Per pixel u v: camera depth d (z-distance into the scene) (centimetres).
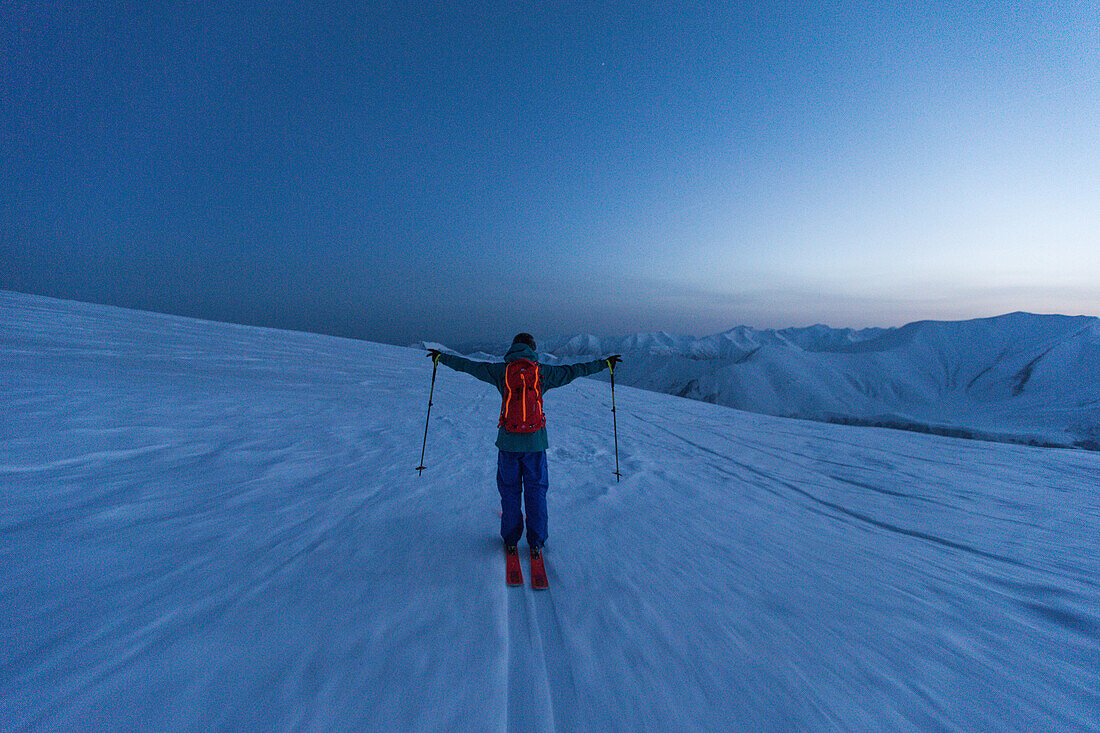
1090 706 167
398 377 1448
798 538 344
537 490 271
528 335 304
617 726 146
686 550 303
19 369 659
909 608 241
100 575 216
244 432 529
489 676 163
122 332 1505
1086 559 324
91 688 142
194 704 139
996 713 162
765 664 184
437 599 216
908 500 476
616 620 212
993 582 282
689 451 695
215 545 259
